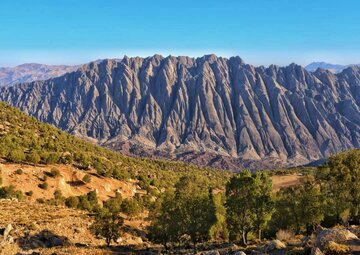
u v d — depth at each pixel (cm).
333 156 6241
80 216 9044
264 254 3406
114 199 11831
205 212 6469
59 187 12862
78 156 16200
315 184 6906
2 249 5522
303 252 3086
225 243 6681
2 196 10512
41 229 6869
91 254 5822
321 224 6931
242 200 5981
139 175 17488
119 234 7350
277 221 7069
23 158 13662
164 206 6725
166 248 7056
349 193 5888
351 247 2977
